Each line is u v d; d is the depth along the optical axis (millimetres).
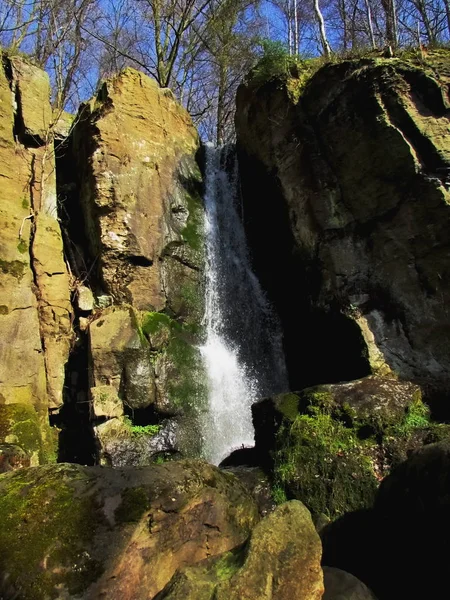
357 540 3369
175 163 9695
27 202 7625
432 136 6051
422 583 2666
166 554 2506
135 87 9383
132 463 6398
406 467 3150
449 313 5648
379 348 6125
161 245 8641
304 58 8648
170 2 14961
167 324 7758
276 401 5438
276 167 8320
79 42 12859
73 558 2258
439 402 5297
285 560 2105
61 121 9977
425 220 5934
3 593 2141
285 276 8531
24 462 5105
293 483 4699
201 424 7336
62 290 7543
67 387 7258
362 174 6707
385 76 6469
